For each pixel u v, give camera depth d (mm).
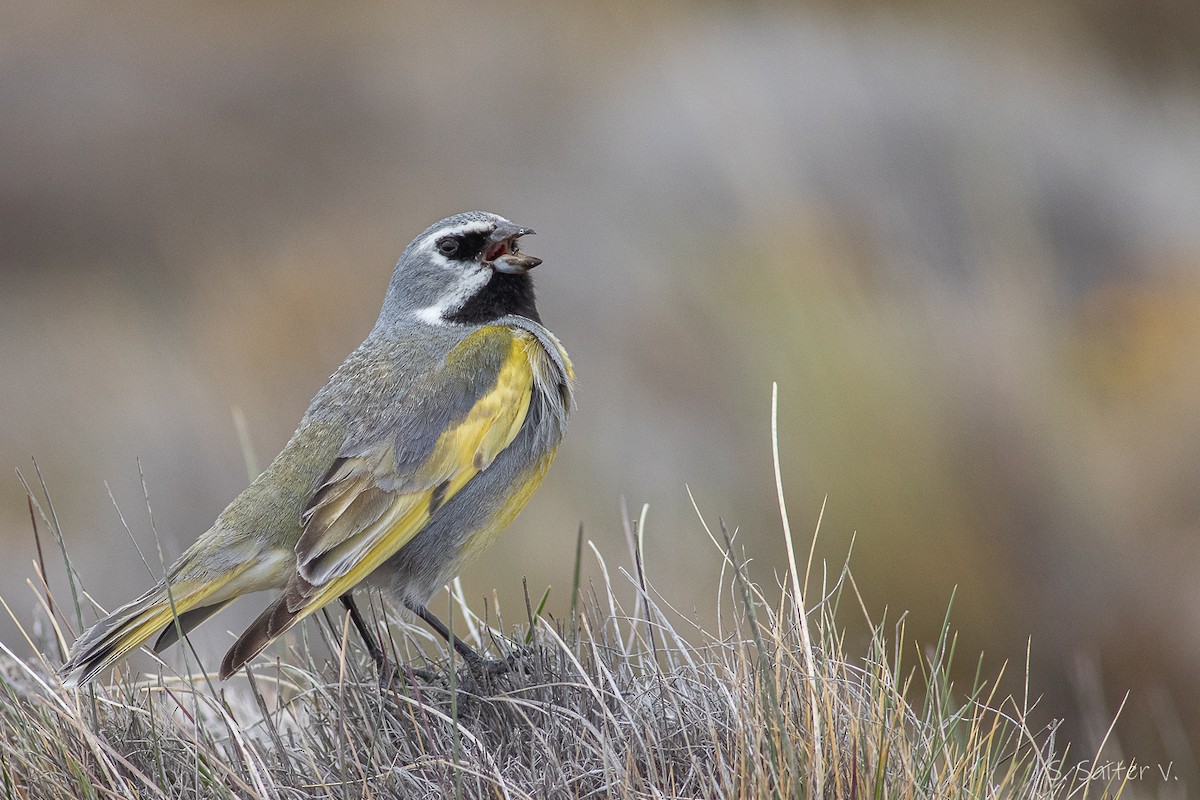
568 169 27297
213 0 39531
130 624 6840
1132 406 15609
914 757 5852
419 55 36312
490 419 7449
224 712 6215
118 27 37250
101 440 20281
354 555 7047
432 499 7289
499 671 6773
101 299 26391
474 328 7891
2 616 12688
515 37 35812
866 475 13148
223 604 7363
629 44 33156
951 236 22469
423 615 7504
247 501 7332
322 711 6641
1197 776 10906
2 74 35062
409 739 6336
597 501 13609
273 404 19438
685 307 17406
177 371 21828
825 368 13953
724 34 30391
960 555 12859
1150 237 23016
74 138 32312
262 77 35250
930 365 14203
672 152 25734
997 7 31297
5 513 18703
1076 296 20797
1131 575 12875
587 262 22594
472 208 26875
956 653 12492
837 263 16531
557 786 5672
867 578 12859
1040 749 6480
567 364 8039
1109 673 12391
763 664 5820
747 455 13977
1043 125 25719
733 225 22828
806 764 5656
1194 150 26203
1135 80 29625
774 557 12844
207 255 27406
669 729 6082
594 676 6445
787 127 24984
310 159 31797
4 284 27844
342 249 24984
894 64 27422
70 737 6180
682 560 12516
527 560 12547
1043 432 13695
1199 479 13594
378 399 7445
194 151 32375
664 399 16172
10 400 22297
